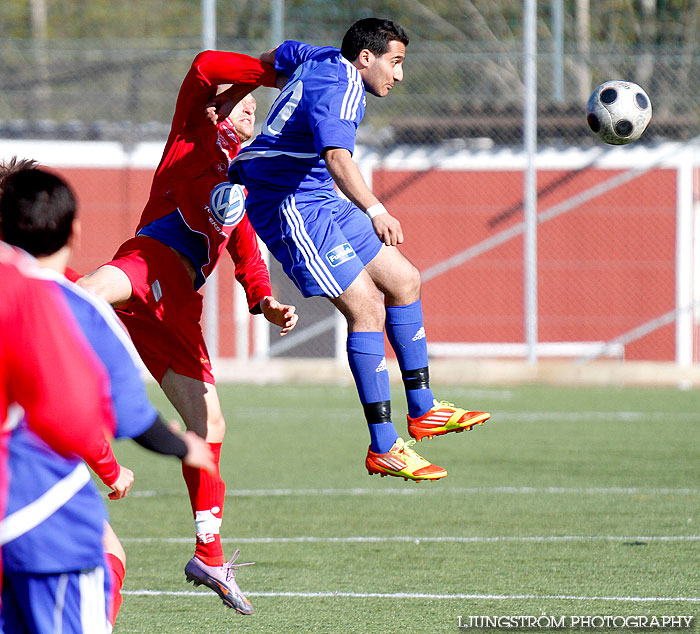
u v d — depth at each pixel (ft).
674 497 93.91
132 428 36.29
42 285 34.96
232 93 63.52
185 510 90.84
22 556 35.65
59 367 34.32
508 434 132.26
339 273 58.39
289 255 59.41
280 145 59.06
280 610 59.62
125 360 36.09
